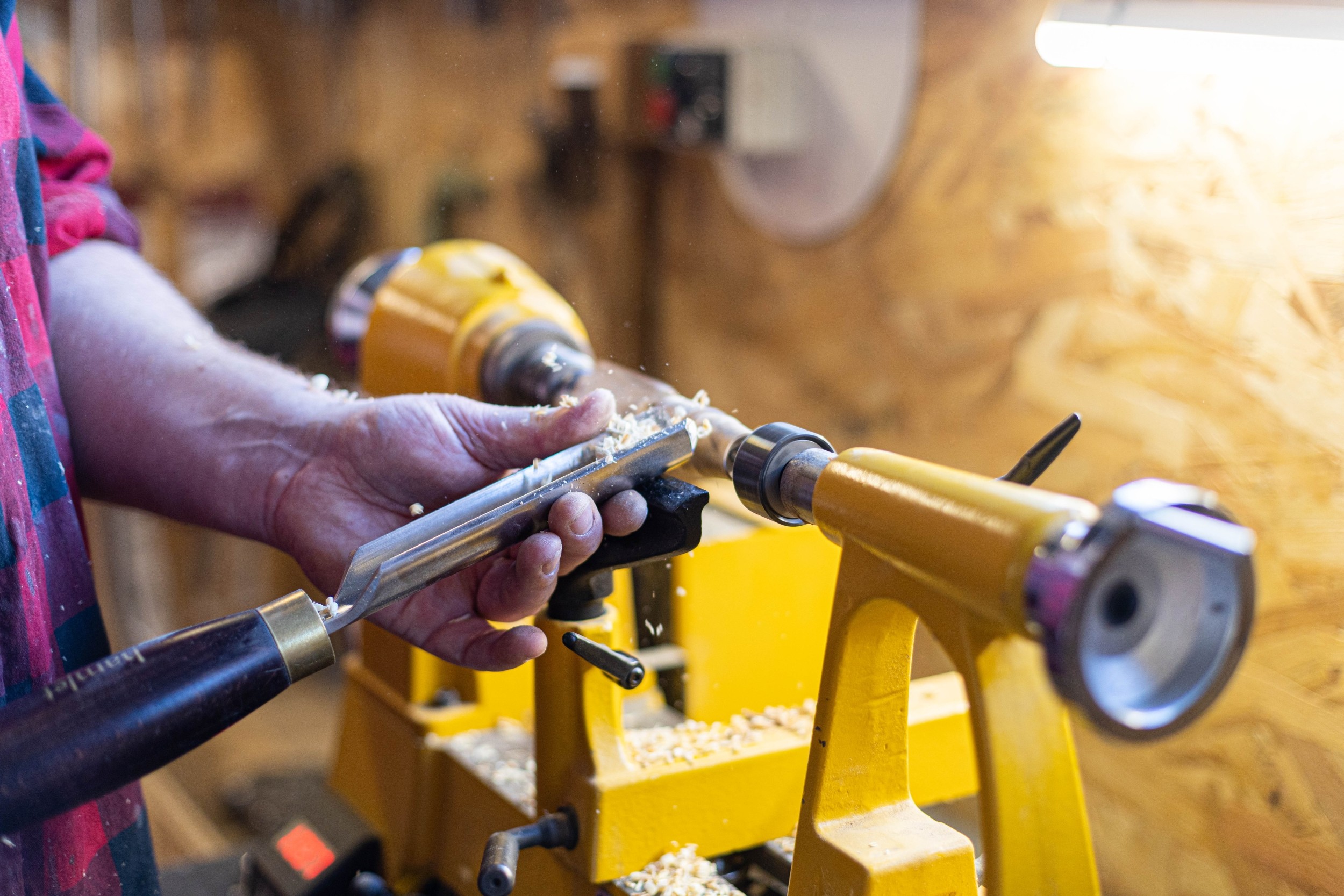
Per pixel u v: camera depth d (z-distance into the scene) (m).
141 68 2.32
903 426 1.48
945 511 0.43
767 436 0.57
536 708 0.69
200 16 2.31
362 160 2.26
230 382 0.80
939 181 1.37
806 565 0.78
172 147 2.37
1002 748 0.44
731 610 0.76
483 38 2.01
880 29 1.43
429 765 0.83
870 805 0.54
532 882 0.71
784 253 1.66
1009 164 1.26
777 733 0.73
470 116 2.07
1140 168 1.08
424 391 0.91
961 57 1.32
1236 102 0.96
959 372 1.38
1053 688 0.37
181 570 2.50
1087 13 0.90
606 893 0.65
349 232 2.29
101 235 0.91
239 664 0.51
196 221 2.44
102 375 0.81
